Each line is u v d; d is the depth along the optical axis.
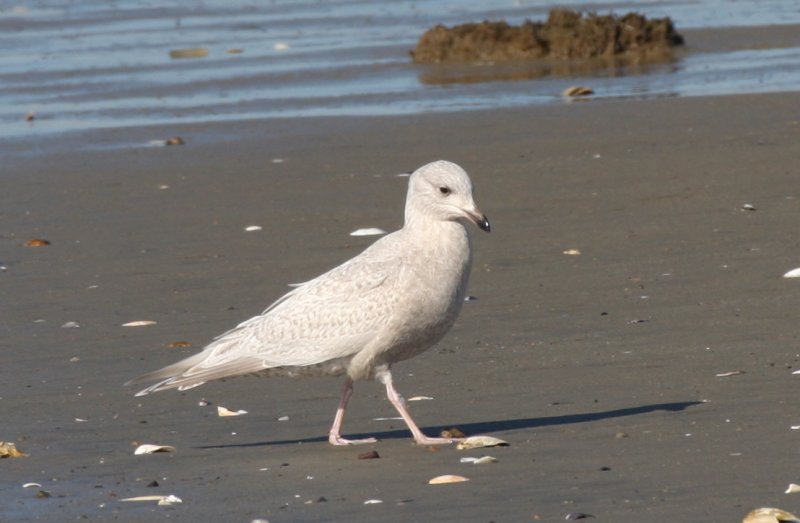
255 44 41.50
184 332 13.55
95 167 23.28
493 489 8.39
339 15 49.12
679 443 9.10
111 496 8.71
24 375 12.23
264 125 26.69
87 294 15.31
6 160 24.34
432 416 10.46
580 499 8.03
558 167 21.08
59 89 33.47
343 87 32.03
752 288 13.77
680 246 15.85
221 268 16.22
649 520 7.55
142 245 17.62
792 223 16.56
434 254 9.83
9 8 54.25
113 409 11.06
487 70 33.94
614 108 26.41
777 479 8.12
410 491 8.50
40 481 9.14
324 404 11.08
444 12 48.31
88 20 49.88
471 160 22.11
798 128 22.86
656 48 35.81
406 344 9.87
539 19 43.91
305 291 10.05
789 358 11.23
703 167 20.33
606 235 16.69
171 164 23.22
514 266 15.51
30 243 17.92
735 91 27.81
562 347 12.16
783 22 39.22
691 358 11.48
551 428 9.80
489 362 11.87
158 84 33.53
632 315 13.10
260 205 19.66
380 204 19.27
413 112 27.58
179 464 9.46
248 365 9.96
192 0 55.78
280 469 9.23
